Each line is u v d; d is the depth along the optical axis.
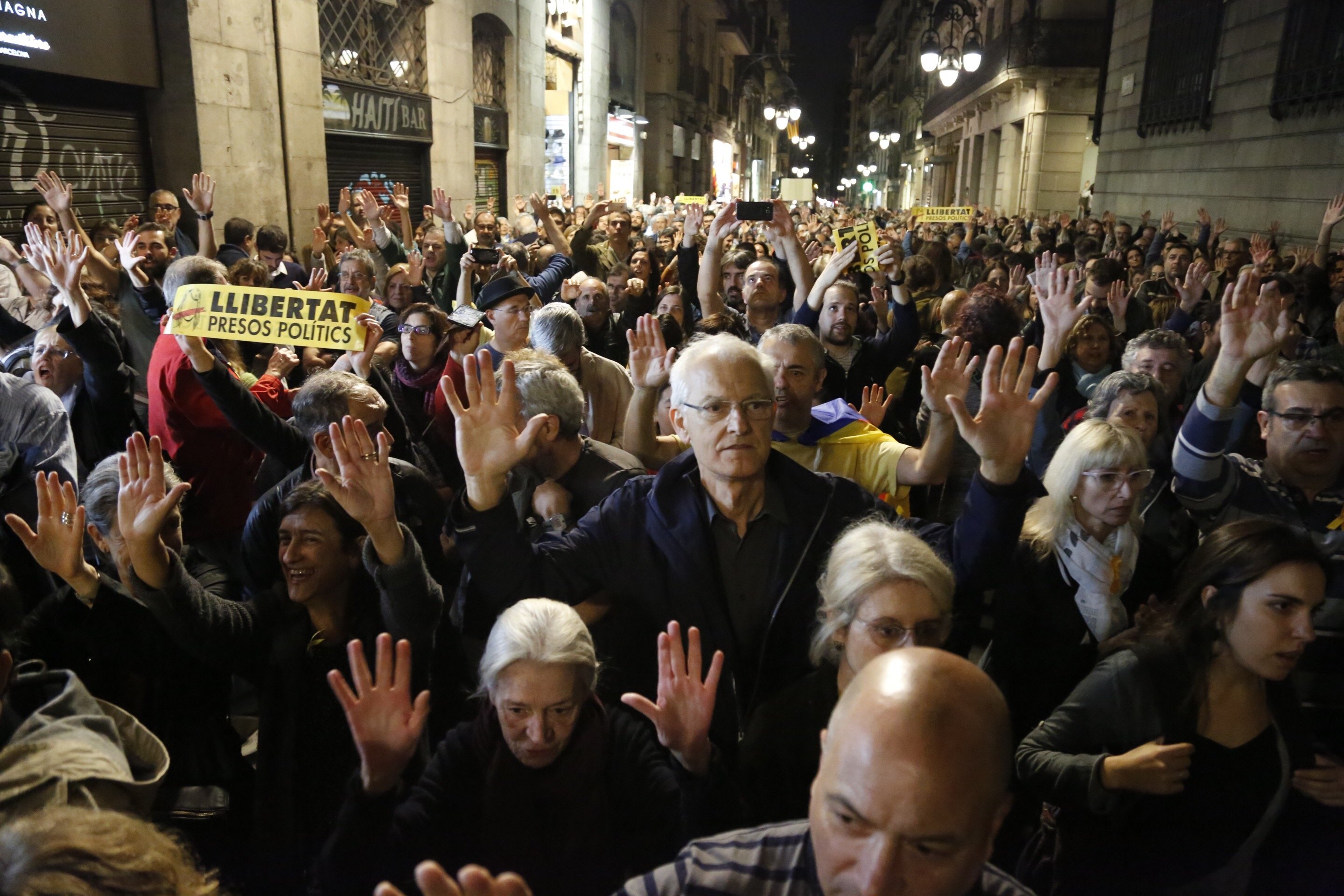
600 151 23.14
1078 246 9.73
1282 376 2.62
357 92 11.84
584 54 21.64
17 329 4.68
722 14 37.59
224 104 9.05
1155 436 3.27
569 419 2.71
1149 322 5.88
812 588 2.22
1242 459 2.79
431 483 3.31
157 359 3.69
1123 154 16.70
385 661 1.71
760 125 63.12
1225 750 1.86
